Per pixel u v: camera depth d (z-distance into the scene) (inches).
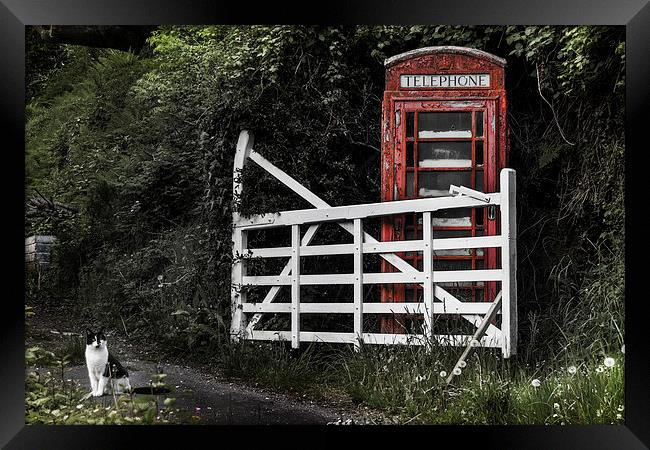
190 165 410.6
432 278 271.7
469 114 293.0
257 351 295.3
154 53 539.5
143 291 372.2
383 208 284.8
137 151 452.8
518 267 330.0
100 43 572.7
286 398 258.7
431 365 249.9
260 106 331.9
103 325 372.8
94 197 458.0
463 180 291.7
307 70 351.6
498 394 224.1
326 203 305.3
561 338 279.1
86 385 260.7
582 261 311.9
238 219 323.9
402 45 355.6
